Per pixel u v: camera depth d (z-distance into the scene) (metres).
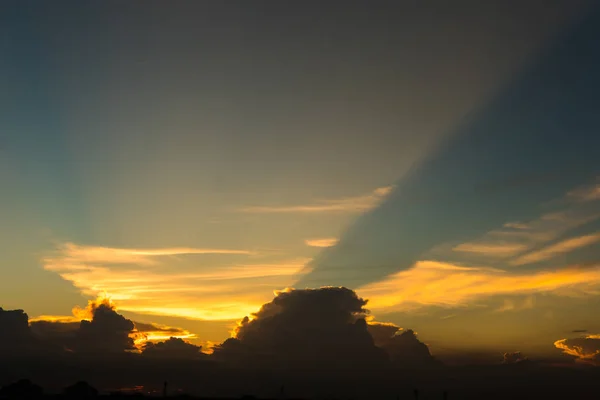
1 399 195.25
